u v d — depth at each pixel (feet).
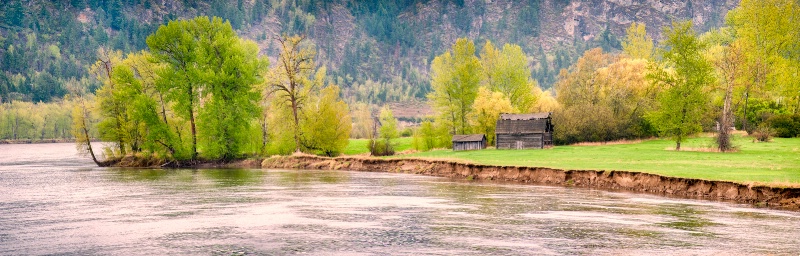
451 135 340.80
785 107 310.24
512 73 375.86
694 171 160.86
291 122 292.81
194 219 115.65
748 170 162.09
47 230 104.78
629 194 149.18
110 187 176.24
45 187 176.65
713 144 248.32
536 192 155.22
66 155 409.90
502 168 193.77
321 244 93.30
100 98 286.87
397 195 151.64
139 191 164.76
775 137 290.15
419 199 143.23
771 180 136.67
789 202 125.39
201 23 288.71
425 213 121.70
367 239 96.73
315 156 271.90
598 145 315.99
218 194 156.25
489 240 95.45
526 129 310.86
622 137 332.80
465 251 88.33
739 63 245.24
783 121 288.92
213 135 278.87
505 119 321.52
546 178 180.65
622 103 345.72
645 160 203.10
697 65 246.06
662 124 254.68
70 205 135.74
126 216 119.55
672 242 93.04
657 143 302.45
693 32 249.96
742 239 94.48
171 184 185.47
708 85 257.75
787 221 108.78
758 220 110.01
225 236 99.30
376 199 143.74
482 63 386.52
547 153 258.16
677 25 249.75
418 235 99.50
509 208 127.44
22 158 368.68
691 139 311.47
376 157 252.83
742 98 315.17
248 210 126.93
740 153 223.10
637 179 160.35
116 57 302.04
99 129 287.48
